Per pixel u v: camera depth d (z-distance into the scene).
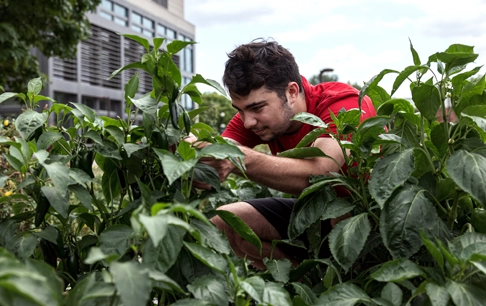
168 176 1.49
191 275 1.77
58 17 12.56
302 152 2.22
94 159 2.19
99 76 36.75
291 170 2.37
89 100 36.66
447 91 2.06
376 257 2.21
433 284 1.52
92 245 2.02
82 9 13.55
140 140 2.12
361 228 1.91
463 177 1.75
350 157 2.23
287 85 2.66
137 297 1.15
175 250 1.48
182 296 1.79
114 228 1.64
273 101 2.61
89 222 2.08
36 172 1.85
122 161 2.04
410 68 1.98
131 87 2.08
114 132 1.99
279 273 2.03
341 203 2.11
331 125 2.59
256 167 2.31
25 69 12.66
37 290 1.05
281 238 2.88
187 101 32.97
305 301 1.85
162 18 47.78
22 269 1.04
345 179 2.14
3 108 26.94
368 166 2.18
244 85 2.54
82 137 2.04
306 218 2.14
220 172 2.21
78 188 1.82
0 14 11.53
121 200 2.11
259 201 2.91
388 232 1.82
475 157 1.79
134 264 1.22
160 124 2.04
